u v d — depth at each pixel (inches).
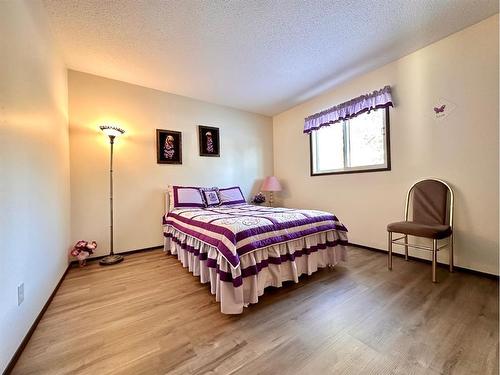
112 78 113.0
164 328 53.6
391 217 104.3
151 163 124.0
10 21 47.1
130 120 118.2
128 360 43.6
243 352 45.3
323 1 67.4
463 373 39.0
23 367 42.1
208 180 144.6
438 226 79.7
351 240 121.8
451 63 84.0
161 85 121.3
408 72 96.2
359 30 80.5
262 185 168.1
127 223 116.3
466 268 82.1
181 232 95.1
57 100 83.0
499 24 73.6
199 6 68.3
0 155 41.0
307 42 86.8
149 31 79.0
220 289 61.6
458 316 55.4
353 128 121.5
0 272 39.6
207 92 131.4
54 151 77.2
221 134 151.2
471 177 80.3
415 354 43.7
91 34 79.9
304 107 149.6
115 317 58.5
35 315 54.8
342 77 115.0
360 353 44.3
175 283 79.5
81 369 41.5
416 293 67.7
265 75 112.0
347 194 123.8
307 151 147.9
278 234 73.2
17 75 49.5
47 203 67.7
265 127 173.0
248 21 75.2
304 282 78.5
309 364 41.9
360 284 75.4
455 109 83.5
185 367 41.7
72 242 101.5
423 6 69.9
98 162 109.1
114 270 92.4
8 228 43.1
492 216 76.2
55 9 68.0
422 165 92.9
